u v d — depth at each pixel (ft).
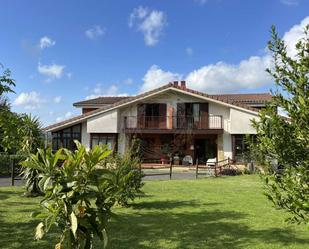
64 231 12.39
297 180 10.64
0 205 35.73
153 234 24.89
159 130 96.43
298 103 10.69
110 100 117.80
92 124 97.50
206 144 97.50
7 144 23.59
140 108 98.17
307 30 11.00
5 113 23.11
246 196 41.65
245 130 90.43
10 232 25.03
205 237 24.18
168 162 96.94
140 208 34.37
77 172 12.70
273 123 11.14
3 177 62.90
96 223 12.84
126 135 97.96
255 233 25.16
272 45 11.41
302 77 10.63
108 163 34.83
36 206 35.12
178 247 21.99
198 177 67.77
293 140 10.84
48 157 12.67
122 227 26.76
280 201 10.75
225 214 31.40
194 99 96.84
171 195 42.50
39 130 41.91
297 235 24.67
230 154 93.56
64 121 98.07
